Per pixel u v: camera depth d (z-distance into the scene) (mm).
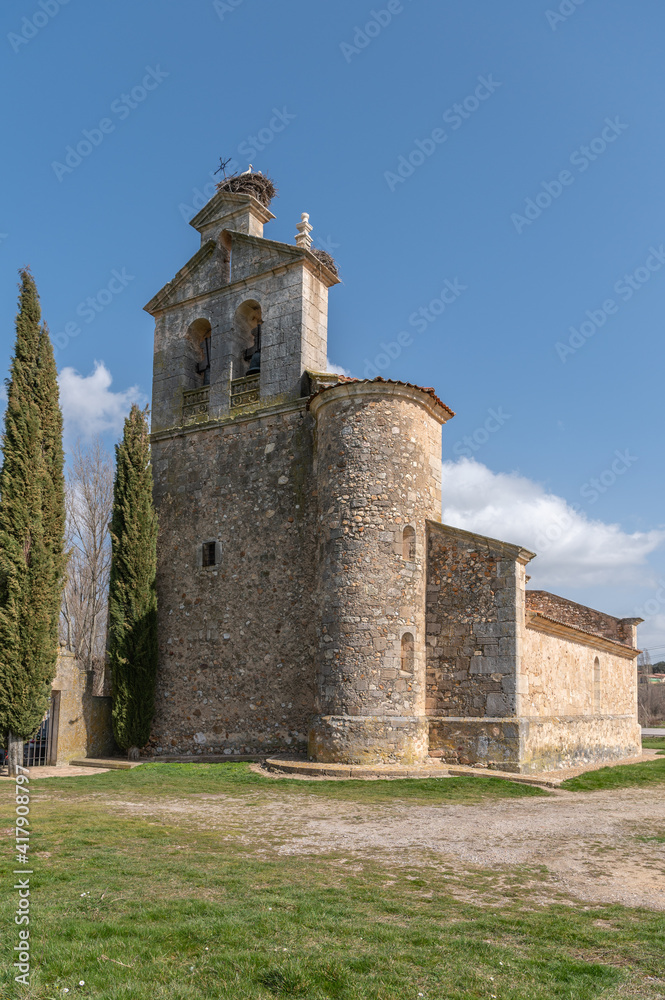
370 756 16406
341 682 16969
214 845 9445
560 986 5098
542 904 7051
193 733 20547
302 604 19469
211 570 21328
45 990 4965
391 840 9836
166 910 6551
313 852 9117
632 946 5879
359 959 5461
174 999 4828
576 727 19938
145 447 22500
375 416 18359
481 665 17125
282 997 4926
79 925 6113
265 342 21672
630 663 26438
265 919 6281
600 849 9453
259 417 21266
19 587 18812
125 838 9750
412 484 18406
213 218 24031
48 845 9273
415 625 17641
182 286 24078
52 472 20266
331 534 17906
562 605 27547
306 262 21469
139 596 21547
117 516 22109
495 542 17500
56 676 20750
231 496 21453
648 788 16047
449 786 14734
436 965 5422
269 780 15570
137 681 21203
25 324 20516
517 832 10453
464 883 7754
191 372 23875
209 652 20812
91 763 20359
